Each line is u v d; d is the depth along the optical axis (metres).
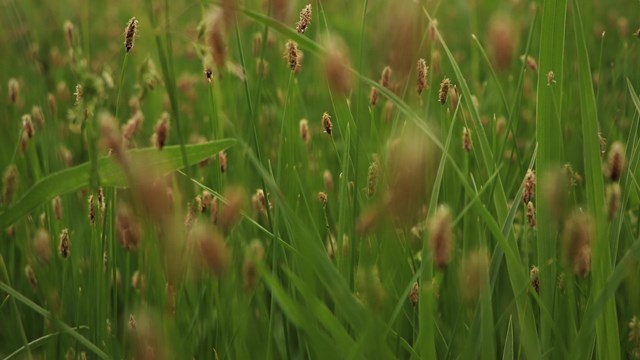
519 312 0.77
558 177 0.73
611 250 0.79
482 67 1.25
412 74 0.78
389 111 0.94
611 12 1.51
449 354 0.80
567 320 0.81
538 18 1.10
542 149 0.79
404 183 0.65
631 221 0.89
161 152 0.75
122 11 1.61
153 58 1.24
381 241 0.80
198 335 0.84
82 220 0.93
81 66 0.75
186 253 0.78
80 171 0.77
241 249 0.81
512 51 0.73
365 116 1.00
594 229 0.76
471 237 0.85
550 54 0.80
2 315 0.91
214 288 0.80
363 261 0.79
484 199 0.85
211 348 0.82
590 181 0.77
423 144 0.65
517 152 0.89
